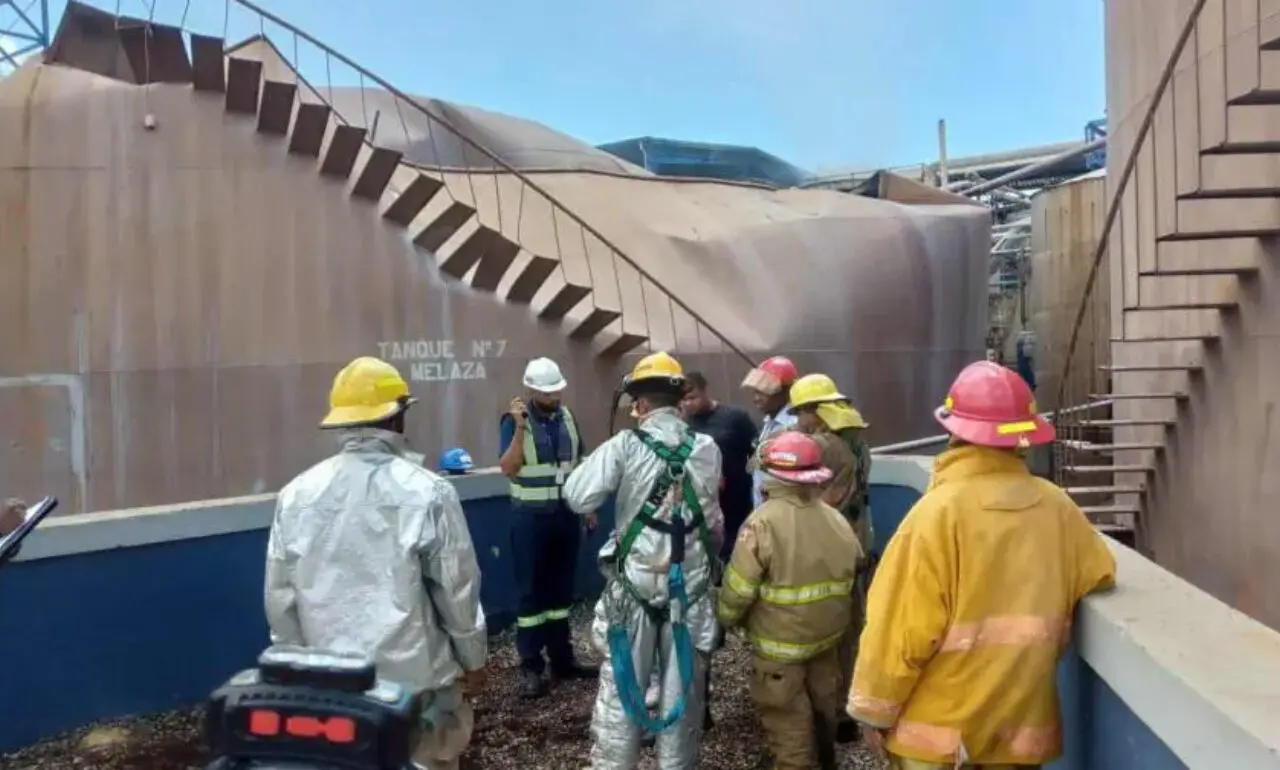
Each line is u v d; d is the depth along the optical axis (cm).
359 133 902
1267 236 655
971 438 254
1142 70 886
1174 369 754
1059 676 298
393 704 172
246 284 908
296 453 909
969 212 1258
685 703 368
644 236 1148
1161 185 834
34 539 429
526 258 1074
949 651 246
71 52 952
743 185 1295
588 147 1466
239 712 172
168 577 475
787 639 371
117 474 870
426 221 1028
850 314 1124
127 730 449
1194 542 764
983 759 247
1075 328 880
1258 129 673
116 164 891
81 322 874
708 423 642
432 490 305
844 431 482
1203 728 179
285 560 304
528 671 524
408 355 938
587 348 991
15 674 426
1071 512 257
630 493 378
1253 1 678
